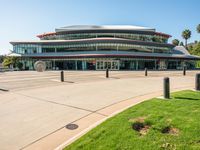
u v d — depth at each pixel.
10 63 55.91
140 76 25.80
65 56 53.38
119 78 22.97
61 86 16.27
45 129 6.43
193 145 4.66
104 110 8.45
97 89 14.37
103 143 4.96
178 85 15.70
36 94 12.58
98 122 6.61
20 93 13.05
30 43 58.03
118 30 57.44
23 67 56.56
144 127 5.94
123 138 5.16
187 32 92.12
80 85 16.80
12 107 9.30
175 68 59.50
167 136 5.18
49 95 12.16
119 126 5.91
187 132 5.29
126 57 49.84
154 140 4.99
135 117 6.70
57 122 7.08
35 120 7.34
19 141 5.58
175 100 8.83
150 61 54.72
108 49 52.81
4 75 29.97
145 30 58.34
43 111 8.52
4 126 6.76
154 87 15.07
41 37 67.50
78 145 4.93
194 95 9.84
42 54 57.06
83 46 54.91
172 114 6.72
